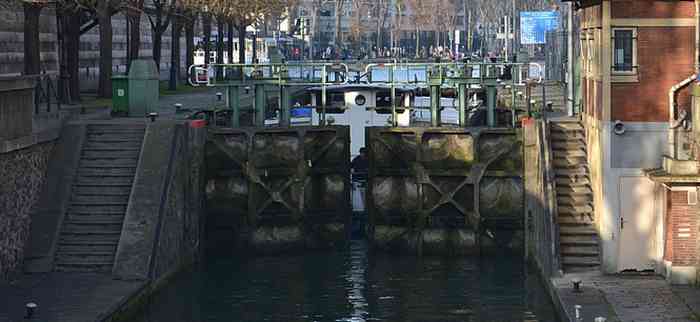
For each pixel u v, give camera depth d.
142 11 66.50
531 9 149.62
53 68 71.06
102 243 40.25
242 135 48.69
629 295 36.09
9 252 38.09
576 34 53.25
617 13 39.22
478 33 190.12
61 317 33.47
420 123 55.03
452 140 48.47
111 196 41.78
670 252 37.62
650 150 39.34
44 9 66.31
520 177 48.09
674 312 33.88
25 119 39.72
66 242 40.31
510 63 50.53
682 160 36.91
